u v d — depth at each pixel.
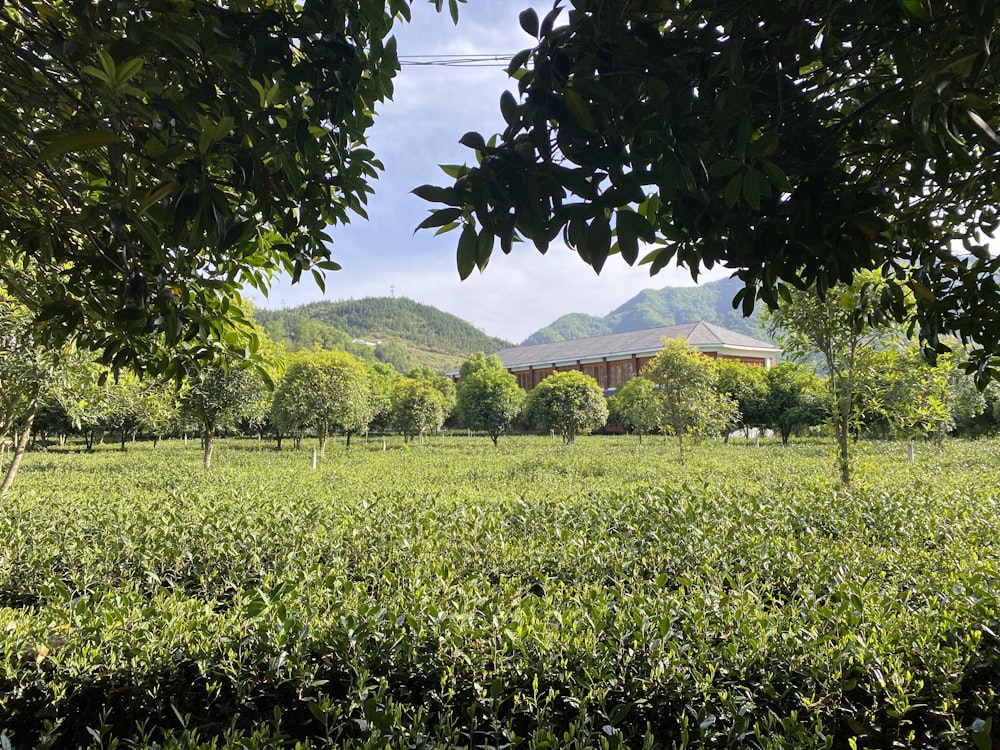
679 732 2.38
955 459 13.34
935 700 2.38
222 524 5.22
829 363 7.70
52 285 2.51
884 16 1.20
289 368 21.59
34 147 1.87
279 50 1.55
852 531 5.00
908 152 1.58
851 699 2.47
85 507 6.50
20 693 2.59
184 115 1.43
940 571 3.80
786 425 29.41
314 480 11.57
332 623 2.81
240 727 2.62
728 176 1.22
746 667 2.45
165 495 8.03
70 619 2.97
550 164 1.10
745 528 4.96
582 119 1.05
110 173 1.67
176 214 1.29
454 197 1.11
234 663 2.64
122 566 4.58
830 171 1.41
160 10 1.33
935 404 8.00
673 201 1.43
